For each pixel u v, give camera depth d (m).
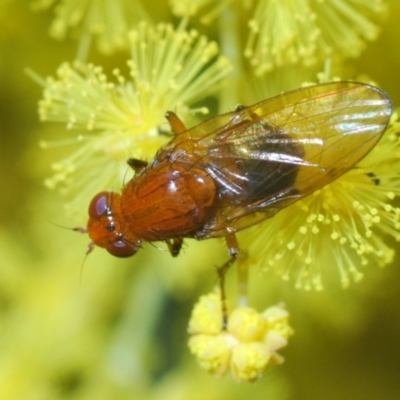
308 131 0.07
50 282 0.09
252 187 0.07
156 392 0.08
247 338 0.07
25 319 0.09
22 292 0.09
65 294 0.09
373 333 0.09
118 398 0.08
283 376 0.09
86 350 0.08
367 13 0.08
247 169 0.07
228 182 0.07
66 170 0.08
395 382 0.09
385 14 0.08
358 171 0.07
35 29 0.09
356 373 0.09
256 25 0.08
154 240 0.07
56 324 0.09
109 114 0.08
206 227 0.07
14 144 0.09
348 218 0.07
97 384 0.08
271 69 0.08
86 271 0.09
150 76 0.08
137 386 0.08
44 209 0.09
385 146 0.07
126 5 0.08
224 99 0.08
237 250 0.07
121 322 0.09
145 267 0.09
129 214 0.07
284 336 0.07
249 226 0.07
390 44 0.08
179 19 0.08
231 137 0.07
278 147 0.07
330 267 0.08
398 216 0.07
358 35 0.08
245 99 0.08
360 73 0.08
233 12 0.08
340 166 0.07
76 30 0.08
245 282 0.07
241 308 0.07
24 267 0.09
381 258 0.07
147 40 0.08
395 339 0.09
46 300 0.09
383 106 0.07
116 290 0.09
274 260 0.07
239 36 0.08
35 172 0.09
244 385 0.08
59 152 0.09
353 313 0.08
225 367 0.07
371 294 0.08
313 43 0.08
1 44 0.09
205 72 0.08
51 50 0.09
